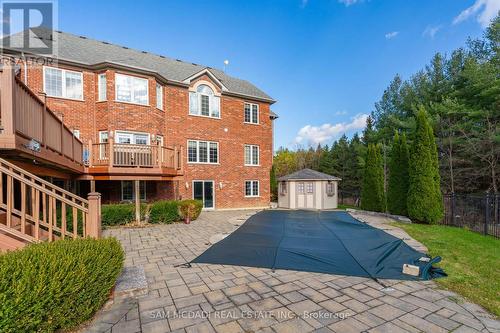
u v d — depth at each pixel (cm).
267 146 1884
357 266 511
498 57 1389
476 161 1534
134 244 702
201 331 288
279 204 1978
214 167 1619
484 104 1498
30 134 462
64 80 1175
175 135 1466
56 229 407
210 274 469
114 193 1282
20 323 229
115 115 1216
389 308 342
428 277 452
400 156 1228
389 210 1273
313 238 760
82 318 294
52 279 258
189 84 1508
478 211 960
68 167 764
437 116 1611
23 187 366
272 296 379
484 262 541
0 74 378
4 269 238
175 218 1088
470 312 331
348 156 3103
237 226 991
